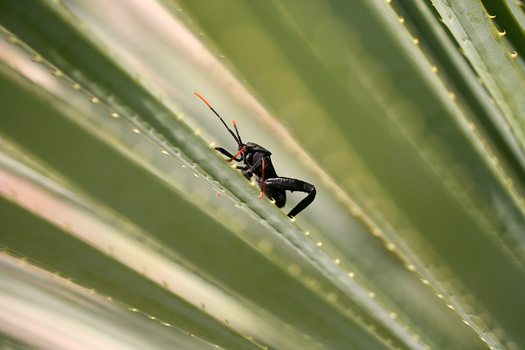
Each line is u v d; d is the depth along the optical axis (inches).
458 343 15.8
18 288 15.7
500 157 15.6
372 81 14.9
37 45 13.8
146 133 14.3
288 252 15.4
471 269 15.3
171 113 14.2
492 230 15.2
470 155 15.0
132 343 16.0
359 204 15.2
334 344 15.6
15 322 15.7
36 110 14.8
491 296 15.4
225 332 15.1
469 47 14.9
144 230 15.1
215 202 15.3
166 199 15.0
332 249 15.8
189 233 15.1
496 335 15.5
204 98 15.7
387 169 15.1
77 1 15.3
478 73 15.0
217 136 15.9
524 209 15.1
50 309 15.8
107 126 14.9
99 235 15.4
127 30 15.4
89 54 13.9
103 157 14.9
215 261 15.3
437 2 14.8
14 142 14.8
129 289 14.9
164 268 15.6
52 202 15.2
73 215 15.3
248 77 14.9
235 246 15.2
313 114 15.0
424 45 15.4
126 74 14.0
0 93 14.7
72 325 15.9
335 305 15.5
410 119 15.0
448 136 15.0
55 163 14.8
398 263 15.8
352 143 15.1
